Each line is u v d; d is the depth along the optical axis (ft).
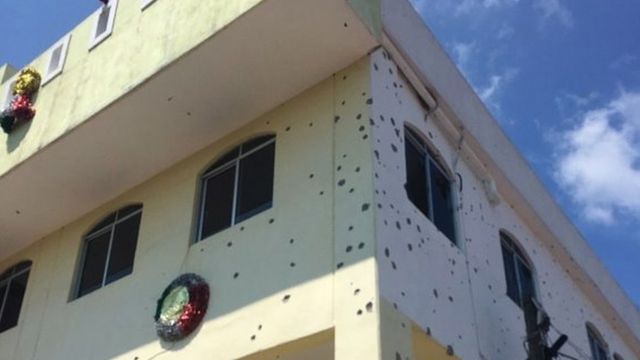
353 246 30.68
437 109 40.29
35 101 44.21
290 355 32.37
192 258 37.24
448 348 32.55
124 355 36.65
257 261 33.99
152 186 42.93
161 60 36.76
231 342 32.40
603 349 55.01
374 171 32.30
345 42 35.19
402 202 33.58
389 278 29.96
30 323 43.93
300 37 34.76
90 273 43.70
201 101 38.11
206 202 39.60
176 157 41.78
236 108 38.60
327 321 29.53
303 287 31.32
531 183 49.01
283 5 33.09
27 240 48.37
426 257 33.76
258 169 38.01
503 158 45.93
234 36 34.71
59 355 40.37
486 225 42.24
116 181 43.45
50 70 44.62
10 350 43.57
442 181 39.70
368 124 33.81
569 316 49.78
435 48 41.65
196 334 34.04
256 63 36.09
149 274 38.91
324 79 37.11
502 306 39.83
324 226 32.32
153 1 40.16
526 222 48.70
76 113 40.29
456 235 38.60
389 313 28.71
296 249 32.71
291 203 34.45
